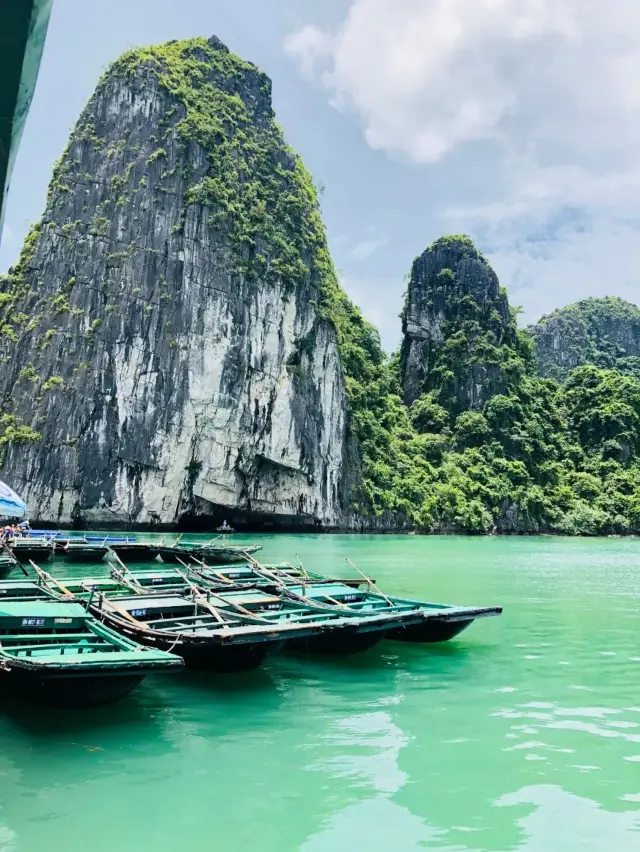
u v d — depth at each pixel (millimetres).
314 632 11398
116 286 54750
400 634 14164
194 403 53688
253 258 58062
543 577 28109
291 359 58938
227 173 59156
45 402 52375
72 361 53219
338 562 32062
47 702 8695
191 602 12898
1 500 26547
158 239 55531
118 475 51875
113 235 56094
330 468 62469
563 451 92312
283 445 57094
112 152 59156
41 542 27922
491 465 82250
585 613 18547
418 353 95812
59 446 51375
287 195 63750
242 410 55219
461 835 6207
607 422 94625
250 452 55656
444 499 72875
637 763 7938
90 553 27734
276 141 66625
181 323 54250
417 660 12930
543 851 5941
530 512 79812
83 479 51031
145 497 52469
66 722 9008
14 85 2152
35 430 51969
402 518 68938
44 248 57906
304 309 60781
